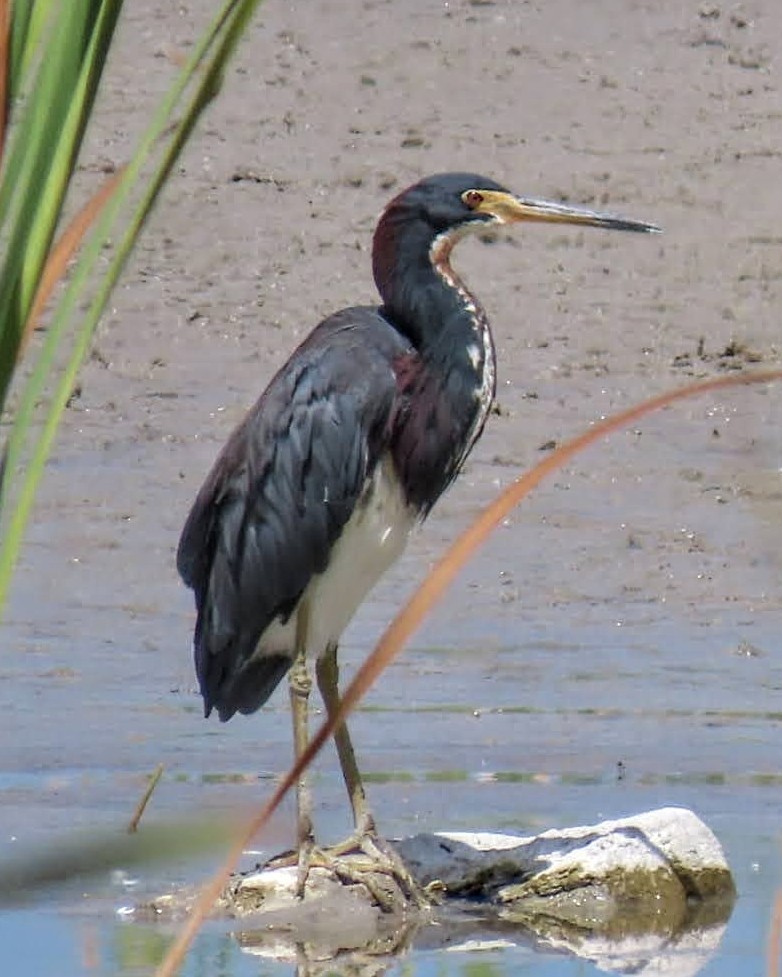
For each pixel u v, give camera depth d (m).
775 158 22.69
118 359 18.73
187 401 17.95
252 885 9.34
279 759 11.27
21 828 9.75
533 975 8.42
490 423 17.45
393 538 9.73
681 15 25.86
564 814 10.33
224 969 8.45
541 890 9.41
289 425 9.47
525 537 15.24
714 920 9.29
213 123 23.31
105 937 8.77
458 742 11.52
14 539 3.29
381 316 9.89
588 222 10.09
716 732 11.63
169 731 11.66
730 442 17.11
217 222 21.34
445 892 9.51
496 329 19.31
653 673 12.71
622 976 8.41
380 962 8.68
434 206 9.80
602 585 14.34
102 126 23.22
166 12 25.69
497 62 24.80
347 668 12.71
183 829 2.83
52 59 3.02
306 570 9.41
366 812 9.56
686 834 9.53
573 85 24.28
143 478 16.38
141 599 14.06
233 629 9.59
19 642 13.20
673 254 20.78
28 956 8.51
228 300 19.91
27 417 3.26
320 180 22.22
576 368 18.61
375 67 24.67
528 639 13.34
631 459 16.77
